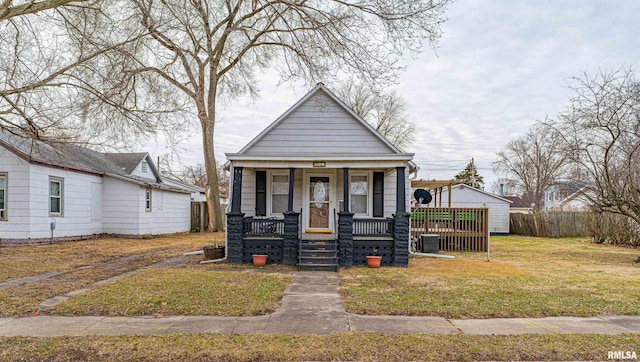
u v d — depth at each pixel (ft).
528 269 34.30
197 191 110.32
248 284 25.93
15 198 46.52
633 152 41.39
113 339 15.34
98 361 13.43
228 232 37.29
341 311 19.86
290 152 42.93
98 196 60.39
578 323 18.24
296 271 32.71
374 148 42.88
